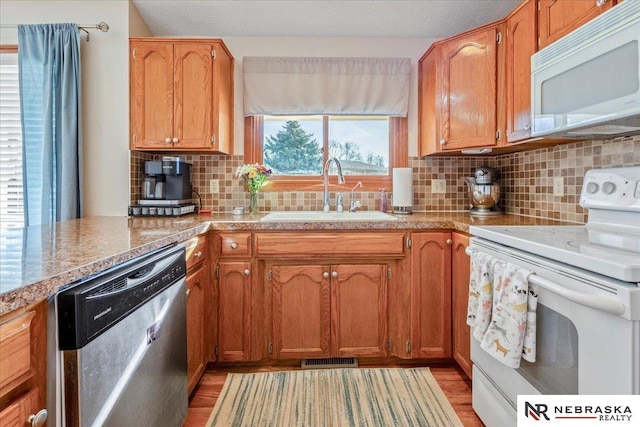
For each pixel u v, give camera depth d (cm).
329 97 253
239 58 258
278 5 222
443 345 201
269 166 267
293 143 268
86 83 220
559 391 103
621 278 82
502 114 197
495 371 138
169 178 229
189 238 161
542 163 207
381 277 201
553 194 197
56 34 210
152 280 114
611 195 132
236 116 258
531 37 172
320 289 200
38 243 119
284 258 199
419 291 199
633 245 109
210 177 259
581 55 123
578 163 179
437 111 225
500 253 133
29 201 212
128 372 99
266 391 182
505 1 217
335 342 201
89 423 82
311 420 159
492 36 198
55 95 209
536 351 112
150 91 221
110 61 220
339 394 179
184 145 222
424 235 199
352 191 260
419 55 260
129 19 220
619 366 83
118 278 97
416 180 262
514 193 237
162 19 237
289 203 261
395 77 254
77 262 89
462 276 187
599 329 88
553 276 104
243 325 199
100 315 86
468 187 246
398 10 227
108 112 221
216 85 223
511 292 115
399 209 253
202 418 161
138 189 232
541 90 146
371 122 269
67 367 79
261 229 197
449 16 233
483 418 150
